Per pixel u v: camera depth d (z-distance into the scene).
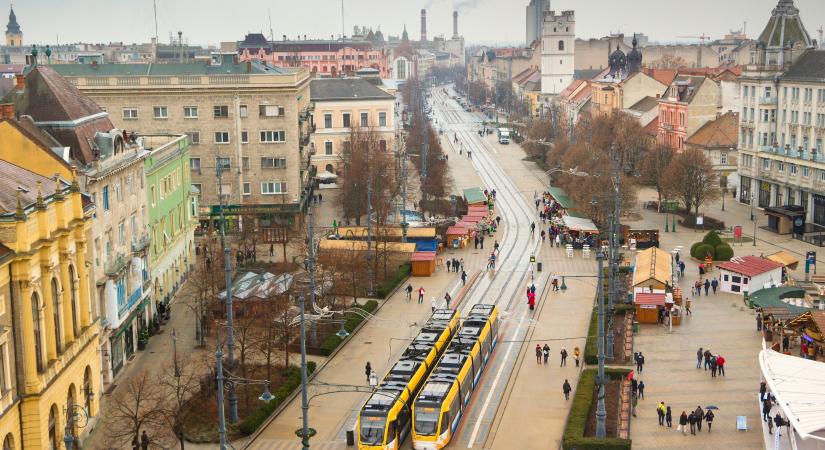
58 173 73.00
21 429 59.72
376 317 100.94
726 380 80.00
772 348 86.69
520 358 87.56
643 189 182.12
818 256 126.44
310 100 175.12
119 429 67.00
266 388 71.25
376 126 185.25
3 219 58.31
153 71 148.88
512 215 162.62
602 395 66.06
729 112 183.50
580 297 109.00
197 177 142.00
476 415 73.44
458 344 79.44
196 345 88.44
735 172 176.88
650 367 83.50
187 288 110.62
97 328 72.50
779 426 66.69
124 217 87.12
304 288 95.50
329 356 86.88
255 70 147.88
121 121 139.38
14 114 80.00
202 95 139.75
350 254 112.81
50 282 62.94
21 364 59.28
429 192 165.25
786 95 152.25
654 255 111.69
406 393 69.06
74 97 87.69
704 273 117.75
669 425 69.69
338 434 69.56
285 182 142.75
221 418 56.88
